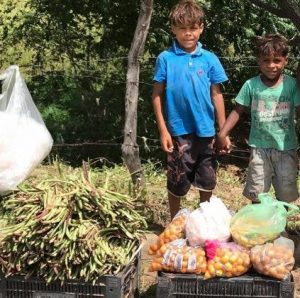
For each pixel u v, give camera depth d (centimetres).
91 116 375
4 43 392
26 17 364
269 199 176
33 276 168
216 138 220
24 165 239
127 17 345
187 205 277
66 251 163
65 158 351
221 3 338
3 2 389
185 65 212
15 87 247
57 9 346
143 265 215
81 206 170
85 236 164
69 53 368
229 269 163
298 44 294
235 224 172
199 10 208
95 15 349
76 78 383
